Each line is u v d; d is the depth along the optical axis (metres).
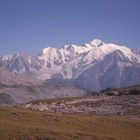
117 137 57.47
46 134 50.59
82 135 53.12
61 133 52.31
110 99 134.75
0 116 67.44
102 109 114.62
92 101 136.88
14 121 63.97
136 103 118.06
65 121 69.56
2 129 52.25
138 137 62.72
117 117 86.88
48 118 70.69
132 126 72.25
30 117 69.75
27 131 51.25
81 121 71.38
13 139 48.22
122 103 121.00
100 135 55.62
